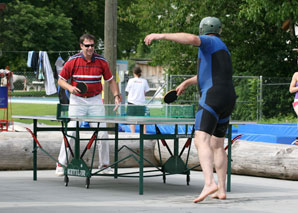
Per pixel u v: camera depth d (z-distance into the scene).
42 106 31.61
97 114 8.80
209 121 6.38
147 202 6.53
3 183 8.44
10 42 46.25
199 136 6.39
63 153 9.40
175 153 8.27
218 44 6.54
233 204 6.44
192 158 10.66
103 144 9.52
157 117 8.34
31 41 45.97
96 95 9.09
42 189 7.74
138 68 16.55
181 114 8.26
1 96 18.16
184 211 5.82
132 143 11.15
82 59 8.96
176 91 7.75
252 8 21.16
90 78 8.98
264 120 20.81
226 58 6.54
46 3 50.44
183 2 24.48
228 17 24.41
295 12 20.78
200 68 6.57
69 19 47.56
